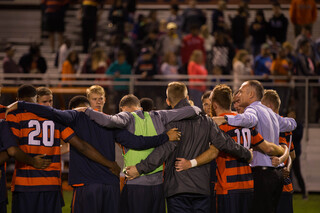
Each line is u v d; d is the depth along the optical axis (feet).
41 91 53.47
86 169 48.08
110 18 130.52
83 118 48.26
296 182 100.48
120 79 106.11
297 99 104.42
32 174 48.73
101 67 112.57
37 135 48.91
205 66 119.44
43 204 49.08
